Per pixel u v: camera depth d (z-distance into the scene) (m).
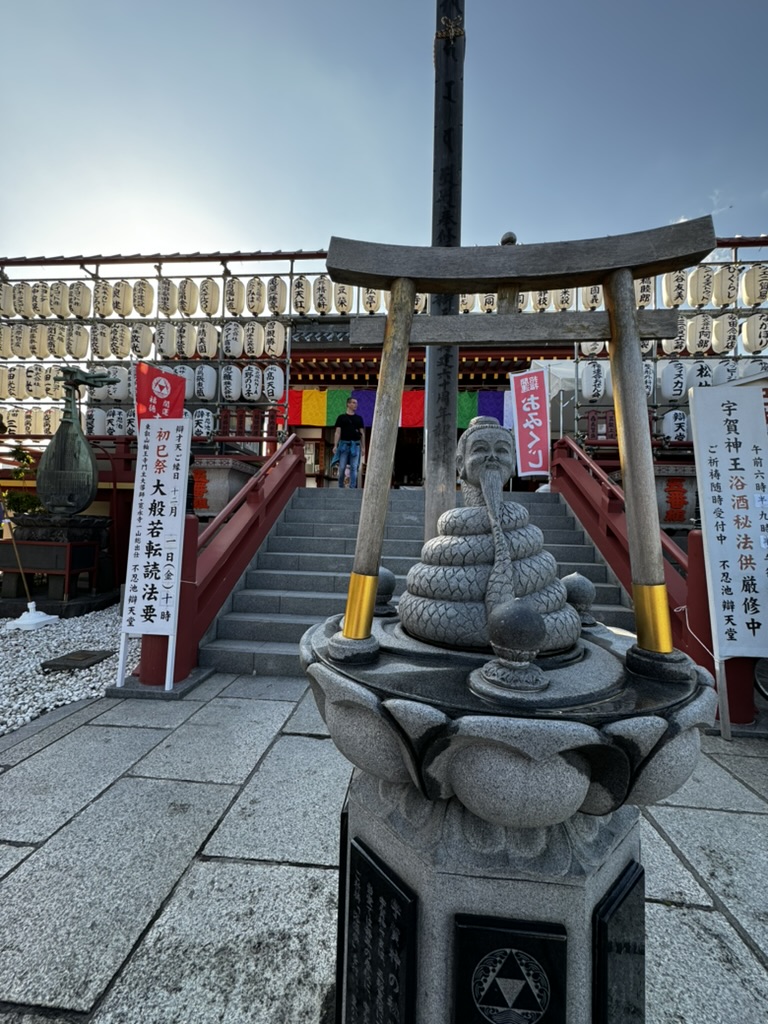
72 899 2.04
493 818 1.13
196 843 2.40
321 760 3.22
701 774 3.19
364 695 1.17
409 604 1.52
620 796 1.13
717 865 2.31
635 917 1.32
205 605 5.17
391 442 1.44
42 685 4.68
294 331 12.84
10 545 7.80
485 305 9.79
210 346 10.05
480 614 1.38
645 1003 1.63
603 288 1.47
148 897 2.05
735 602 3.82
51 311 10.48
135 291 10.31
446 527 1.55
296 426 13.15
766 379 6.81
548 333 1.44
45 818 2.59
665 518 8.48
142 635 4.54
